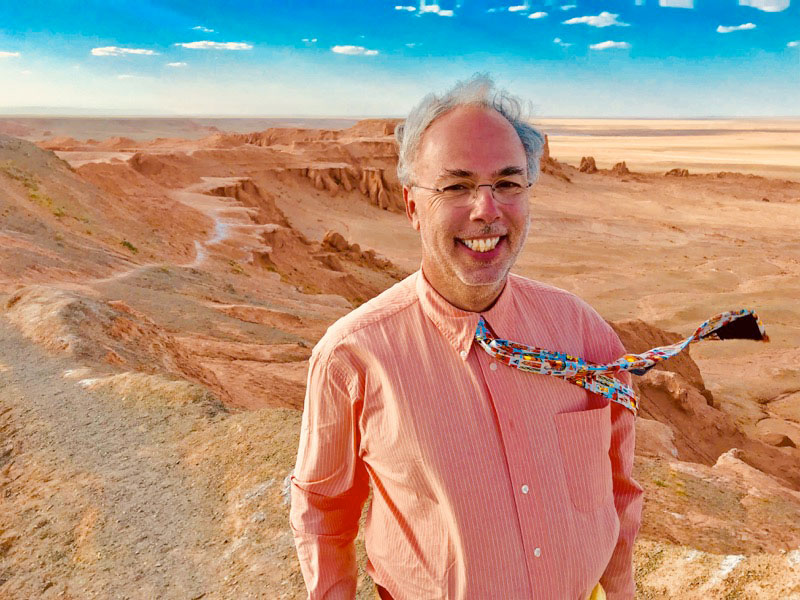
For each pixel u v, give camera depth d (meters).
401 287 1.96
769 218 113.75
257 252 43.03
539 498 1.78
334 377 1.89
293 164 98.94
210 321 20.28
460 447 1.76
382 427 1.84
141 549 5.98
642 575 4.86
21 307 13.67
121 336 12.92
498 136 1.74
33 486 7.38
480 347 1.79
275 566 5.36
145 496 6.81
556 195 130.50
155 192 49.22
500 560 1.78
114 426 8.55
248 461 7.07
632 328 30.19
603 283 64.69
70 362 10.92
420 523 1.87
